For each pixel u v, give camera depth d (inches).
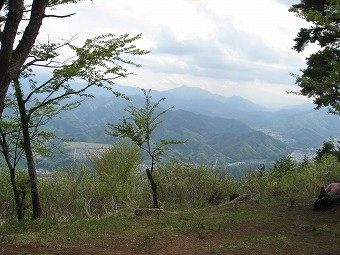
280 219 362.3
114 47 356.8
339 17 340.8
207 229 307.0
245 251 235.6
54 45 367.2
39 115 422.3
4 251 221.9
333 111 353.1
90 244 255.3
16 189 431.8
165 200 598.5
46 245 247.3
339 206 396.5
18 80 377.1
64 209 492.7
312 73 560.4
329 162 626.2
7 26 177.9
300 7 569.0
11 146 428.5
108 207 502.9
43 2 193.6
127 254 230.8
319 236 290.7
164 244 253.4
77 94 371.9
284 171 762.8
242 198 498.9
